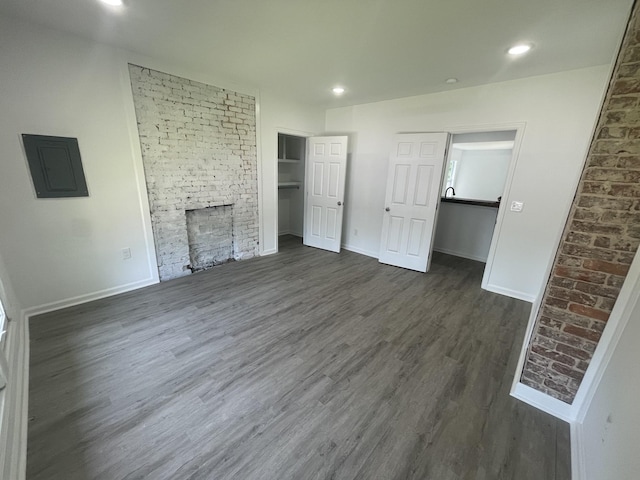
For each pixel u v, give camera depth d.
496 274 3.30
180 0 1.72
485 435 1.50
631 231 1.30
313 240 5.02
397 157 3.88
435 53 2.36
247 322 2.51
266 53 2.49
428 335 2.40
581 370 1.52
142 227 2.99
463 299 3.10
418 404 1.69
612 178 1.32
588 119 2.60
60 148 2.36
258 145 3.89
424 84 3.18
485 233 4.46
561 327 1.55
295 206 5.86
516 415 1.63
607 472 1.03
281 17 1.88
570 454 1.41
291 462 1.33
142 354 2.04
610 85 1.34
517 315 2.78
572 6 1.62
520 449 1.43
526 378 1.71
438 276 3.77
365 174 4.44
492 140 5.18
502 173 7.79
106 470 1.26
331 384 1.82
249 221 4.09
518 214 3.07
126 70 2.57
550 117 2.78
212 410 1.59
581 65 2.50
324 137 4.49
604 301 1.41
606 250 1.37
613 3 1.58
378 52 2.38
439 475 1.29
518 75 2.80
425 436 1.49
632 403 0.99
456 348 2.24
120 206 2.79
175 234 3.29
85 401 1.62
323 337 2.33
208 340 2.23
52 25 2.11
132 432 1.45
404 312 2.79
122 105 2.63
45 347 2.07
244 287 3.23
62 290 2.58
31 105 2.19
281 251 4.71
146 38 2.28
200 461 1.32
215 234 3.79
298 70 2.90
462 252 4.74
